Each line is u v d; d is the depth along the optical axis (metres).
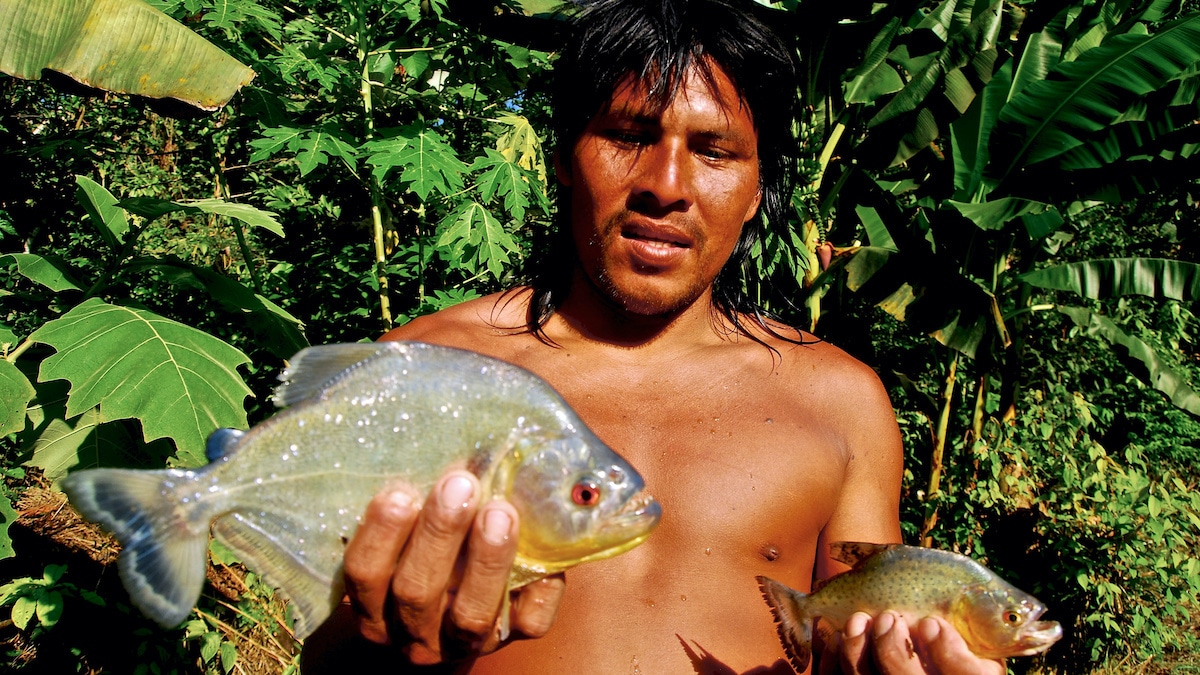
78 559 5.03
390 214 5.28
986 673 1.38
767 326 2.19
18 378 3.22
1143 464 6.76
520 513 1.12
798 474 1.80
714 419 1.84
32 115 7.43
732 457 1.78
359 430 1.11
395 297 5.41
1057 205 6.65
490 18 6.66
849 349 6.72
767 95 1.92
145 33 3.60
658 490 1.74
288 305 5.74
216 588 4.79
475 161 4.28
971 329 5.67
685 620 1.63
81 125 8.21
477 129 5.47
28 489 5.84
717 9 1.82
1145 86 5.22
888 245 5.93
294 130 4.10
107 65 3.57
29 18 3.42
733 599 1.67
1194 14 5.16
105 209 3.90
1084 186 5.84
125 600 4.62
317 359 1.15
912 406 6.96
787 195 2.51
